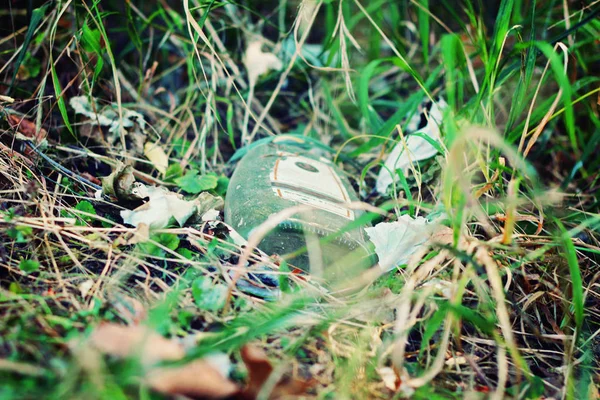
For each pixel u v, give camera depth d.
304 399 0.45
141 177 0.60
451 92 0.54
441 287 0.51
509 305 0.52
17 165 0.55
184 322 0.47
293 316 0.48
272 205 0.53
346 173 0.64
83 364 0.42
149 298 0.49
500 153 0.60
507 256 0.53
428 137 0.57
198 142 0.65
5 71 0.64
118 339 0.44
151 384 0.43
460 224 0.47
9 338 0.44
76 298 0.48
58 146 0.59
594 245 0.58
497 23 0.57
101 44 0.65
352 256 0.52
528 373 0.47
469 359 0.48
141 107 0.66
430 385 0.47
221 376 0.43
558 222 0.51
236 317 0.48
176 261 0.51
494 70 0.57
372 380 0.47
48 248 0.50
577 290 0.48
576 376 0.49
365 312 0.50
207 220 0.54
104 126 0.62
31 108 0.60
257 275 0.51
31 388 0.42
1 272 0.49
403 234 0.54
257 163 0.58
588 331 0.52
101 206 0.55
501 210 0.56
